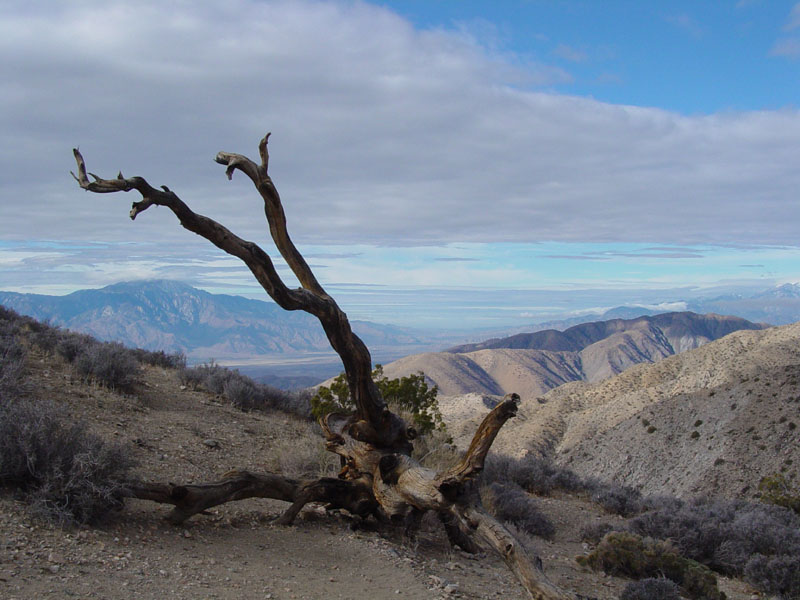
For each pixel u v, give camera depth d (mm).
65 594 4734
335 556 7176
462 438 42969
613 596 7953
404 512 8047
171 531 6957
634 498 15750
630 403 111438
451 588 6477
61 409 7312
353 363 8156
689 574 8836
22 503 6250
